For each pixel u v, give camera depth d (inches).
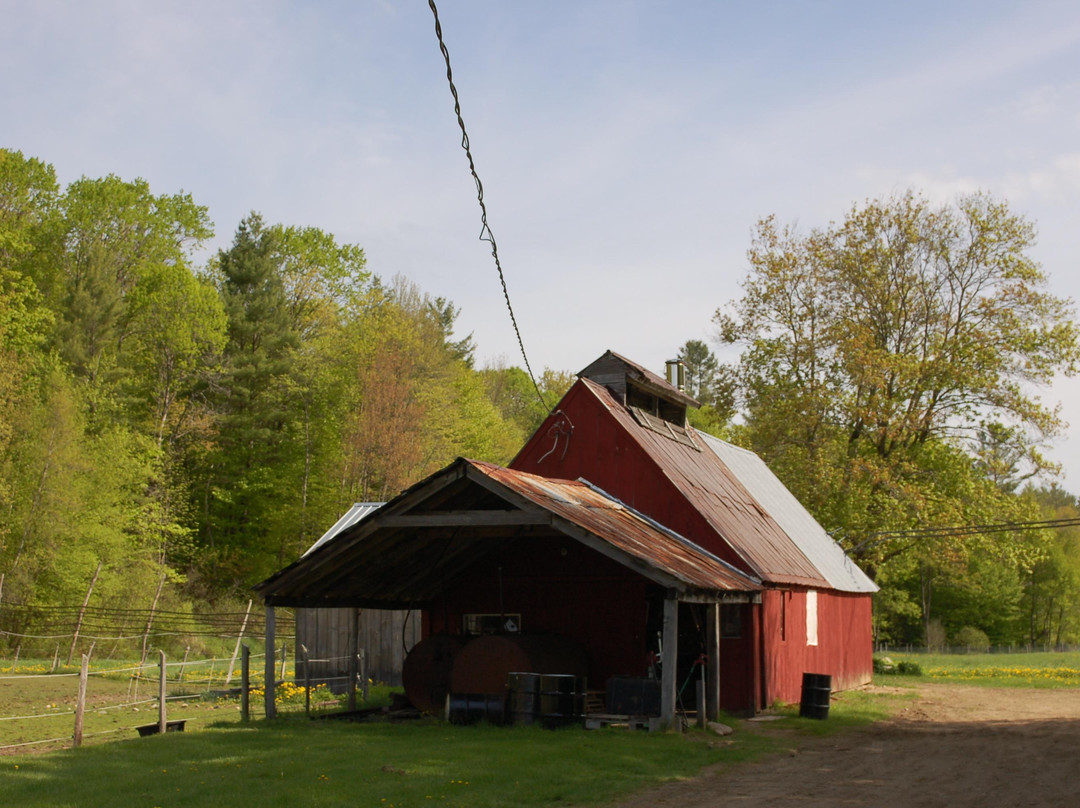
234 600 1898.4
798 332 1760.6
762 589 836.0
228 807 394.6
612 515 795.4
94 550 1584.6
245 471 2074.3
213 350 2012.8
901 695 1021.2
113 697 953.5
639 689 674.2
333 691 1047.6
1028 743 617.9
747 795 438.6
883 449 1689.2
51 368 1644.9
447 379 2101.4
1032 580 3191.4
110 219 1983.3
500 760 508.1
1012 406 1593.3
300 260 2410.2
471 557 865.5
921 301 1704.0
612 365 985.5
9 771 480.7
